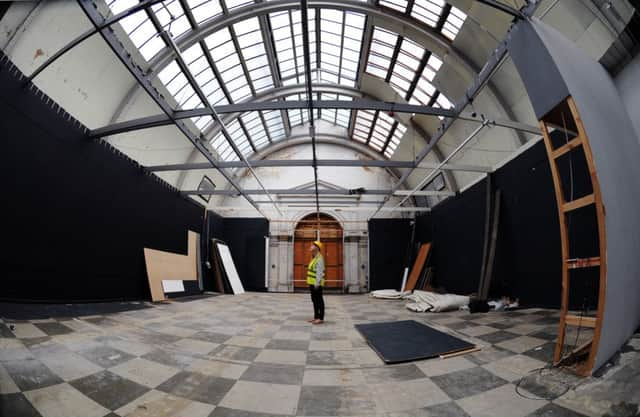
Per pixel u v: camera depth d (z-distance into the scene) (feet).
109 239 19.16
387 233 43.55
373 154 46.34
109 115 21.03
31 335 8.89
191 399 6.24
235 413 5.69
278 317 17.43
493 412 5.66
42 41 14.82
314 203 43.98
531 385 6.72
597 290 14.03
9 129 12.80
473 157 27.96
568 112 8.43
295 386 7.02
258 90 34.17
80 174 16.89
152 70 21.85
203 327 13.52
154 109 24.98
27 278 13.48
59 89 16.87
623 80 10.96
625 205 7.62
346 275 43.09
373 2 23.13
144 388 6.65
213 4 21.68
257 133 41.78
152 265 23.45
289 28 27.66
